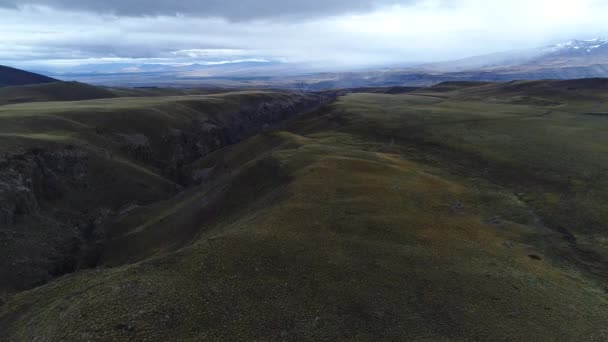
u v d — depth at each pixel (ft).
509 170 213.05
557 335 85.10
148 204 313.12
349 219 139.13
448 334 84.28
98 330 76.89
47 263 217.56
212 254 110.52
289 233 126.31
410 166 223.51
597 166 201.87
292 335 81.25
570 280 110.83
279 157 228.63
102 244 238.89
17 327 92.84
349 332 83.56
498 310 92.73
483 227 145.28
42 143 293.23
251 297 92.73
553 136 269.64
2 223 216.95
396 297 96.07
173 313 84.07
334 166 202.39
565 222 151.33
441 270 109.40
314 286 98.53
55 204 273.54
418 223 140.77
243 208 189.57
